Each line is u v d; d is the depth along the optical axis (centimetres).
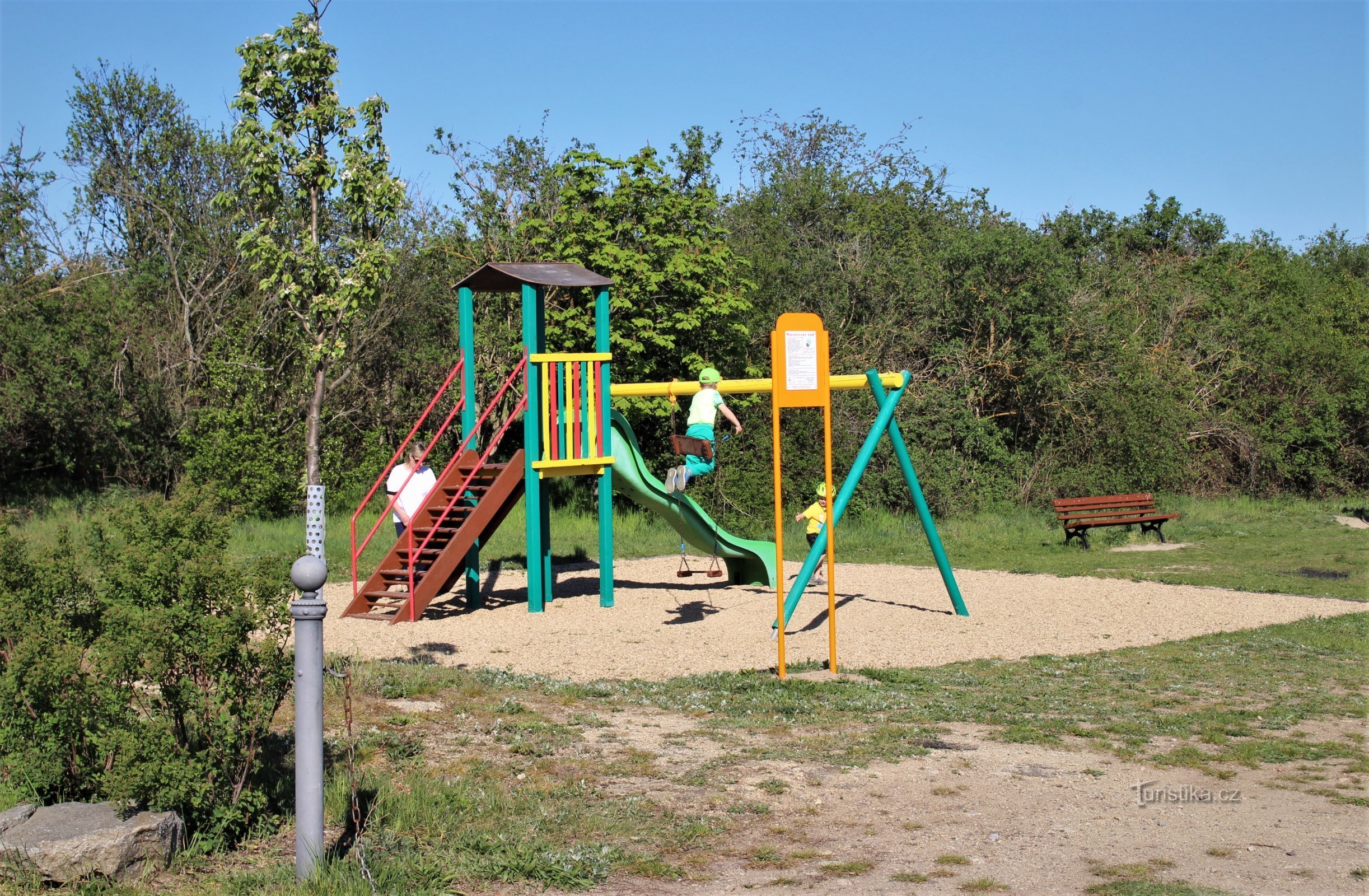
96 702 492
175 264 2564
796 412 2459
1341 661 996
